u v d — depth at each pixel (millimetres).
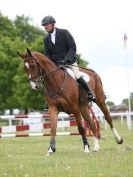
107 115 18141
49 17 16359
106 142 21547
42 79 15656
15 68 70688
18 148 19359
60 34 16406
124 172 11352
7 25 81875
